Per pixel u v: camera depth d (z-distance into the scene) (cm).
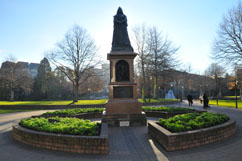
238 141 643
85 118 1368
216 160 478
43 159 506
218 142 631
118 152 558
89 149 544
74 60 3322
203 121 730
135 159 498
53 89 5662
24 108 2595
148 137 738
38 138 618
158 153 540
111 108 991
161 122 753
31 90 5300
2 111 2286
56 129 629
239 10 2519
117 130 884
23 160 504
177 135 557
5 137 797
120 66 1038
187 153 531
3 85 4281
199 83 5809
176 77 3991
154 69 3394
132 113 994
